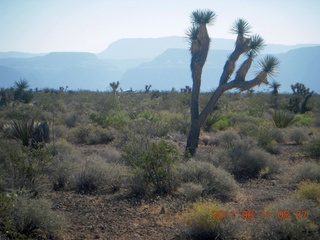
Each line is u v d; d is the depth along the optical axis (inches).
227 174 357.1
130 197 338.3
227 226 240.4
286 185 384.2
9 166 314.7
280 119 816.3
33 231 242.5
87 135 661.9
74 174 372.2
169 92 1967.3
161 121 700.0
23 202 239.9
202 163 359.3
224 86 511.2
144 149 395.5
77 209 303.7
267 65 497.4
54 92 1996.8
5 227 221.3
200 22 518.9
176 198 329.7
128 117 828.0
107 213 295.3
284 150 600.4
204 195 321.1
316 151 533.3
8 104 1069.8
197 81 523.8
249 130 685.9
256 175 431.8
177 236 248.5
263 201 322.3
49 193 342.0
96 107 1167.6
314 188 296.4
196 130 523.8
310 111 1256.8
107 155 481.4
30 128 510.6
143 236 249.6
